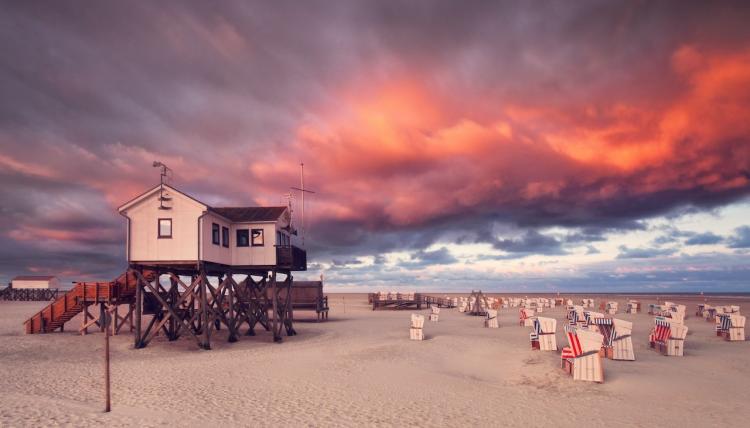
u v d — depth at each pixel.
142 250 27.25
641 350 22.67
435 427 11.85
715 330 32.56
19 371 19.92
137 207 27.47
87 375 18.97
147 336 28.12
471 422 12.23
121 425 11.88
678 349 21.12
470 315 53.97
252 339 31.89
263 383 17.16
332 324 42.31
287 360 22.39
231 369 20.11
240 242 31.56
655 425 11.54
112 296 32.62
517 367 19.45
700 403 13.33
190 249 27.22
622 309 61.75
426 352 24.03
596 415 12.52
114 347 27.33
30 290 97.94
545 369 18.28
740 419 11.85
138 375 18.89
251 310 34.69
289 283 35.06
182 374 19.02
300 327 39.66
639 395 14.30
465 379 17.72
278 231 32.62
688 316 48.16
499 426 11.86
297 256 32.97
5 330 35.31
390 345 26.42
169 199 27.50
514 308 67.00
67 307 33.28
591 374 16.09
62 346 27.42
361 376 18.30
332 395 15.29
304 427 11.90
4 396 15.08
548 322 22.55
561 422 12.03
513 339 28.17
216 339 31.39
